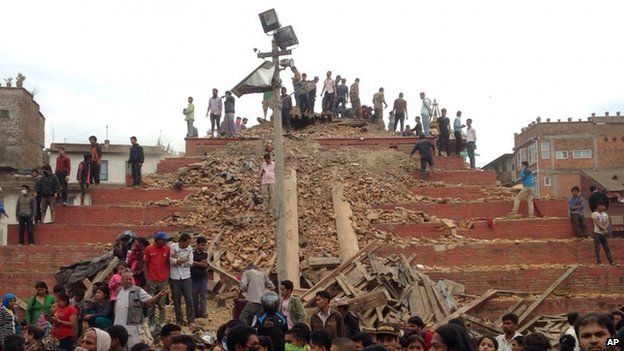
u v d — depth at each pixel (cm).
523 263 2497
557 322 2083
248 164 3091
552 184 6894
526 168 2831
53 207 2711
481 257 2483
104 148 5706
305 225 2616
